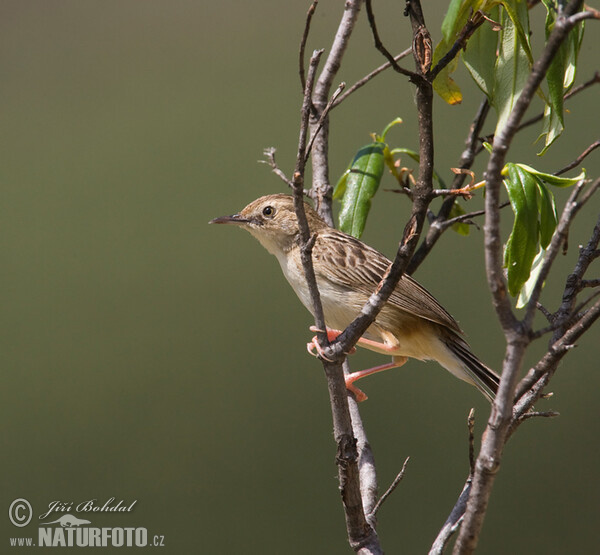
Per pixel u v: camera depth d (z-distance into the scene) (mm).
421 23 5938
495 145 4586
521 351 4867
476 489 5195
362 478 7711
